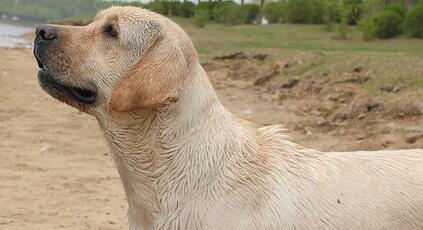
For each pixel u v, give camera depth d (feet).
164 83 4.29
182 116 4.51
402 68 16.05
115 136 4.57
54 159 10.27
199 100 4.55
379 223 4.55
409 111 12.30
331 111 14.11
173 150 4.51
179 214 4.48
